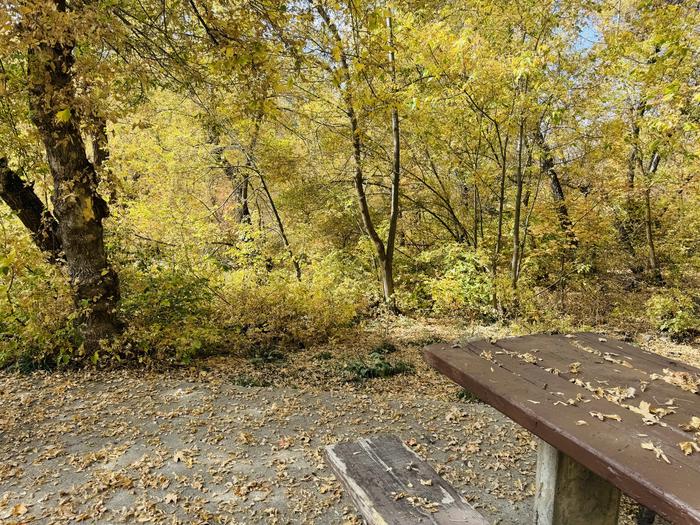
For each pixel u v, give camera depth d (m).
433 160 9.92
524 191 10.06
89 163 4.87
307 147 9.82
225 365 5.64
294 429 3.95
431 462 3.49
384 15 3.80
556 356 2.31
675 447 1.46
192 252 7.31
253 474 3.19
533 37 6.83
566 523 2.14
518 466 3.47
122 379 4.84
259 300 7.03
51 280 5.02
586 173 8.73
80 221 4.88
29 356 4.97
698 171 8.57
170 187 10.41
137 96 6.04
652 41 5.92
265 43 3.69
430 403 4.73
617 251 10.42
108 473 3.11
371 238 9.62
